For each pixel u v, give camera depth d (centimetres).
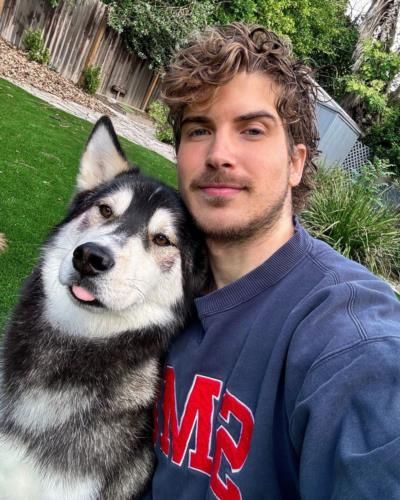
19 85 267
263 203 45
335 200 208
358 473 26
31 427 52
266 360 39
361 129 438
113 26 367
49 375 54
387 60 446
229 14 436
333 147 344
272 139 45
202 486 41
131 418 53
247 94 44
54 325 56
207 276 57
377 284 39
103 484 51
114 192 63
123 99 426
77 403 52
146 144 296
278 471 36
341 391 30
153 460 52
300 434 32
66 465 50
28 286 61
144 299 56
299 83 49
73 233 62
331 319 35
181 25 383
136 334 55
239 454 38
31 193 142
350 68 532
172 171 248
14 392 54
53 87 309
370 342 31
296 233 45
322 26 548
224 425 40
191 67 46
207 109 46
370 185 230
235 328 43
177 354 50
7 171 149
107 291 53
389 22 464
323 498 29
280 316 40
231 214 45
